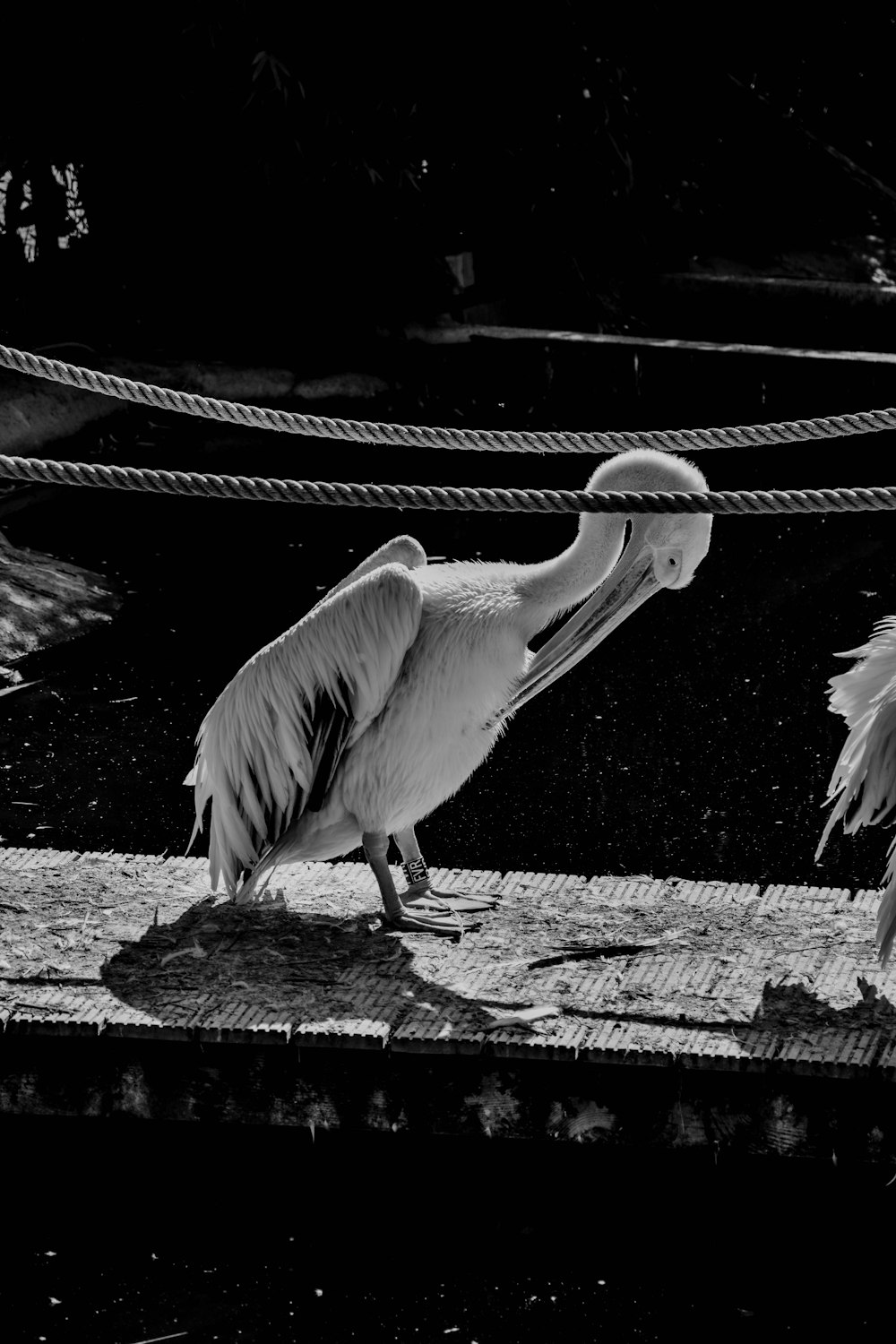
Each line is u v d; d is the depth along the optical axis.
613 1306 4.22
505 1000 4.61
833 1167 4.37
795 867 6.59
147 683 8.31
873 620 9.25
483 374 13.74
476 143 14.34
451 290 14.31
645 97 15.60
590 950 4.90
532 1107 4.44
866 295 15.11
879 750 4.67
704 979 4.71
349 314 13.83
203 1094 4.54
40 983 4.70
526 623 4.95
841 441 12.67
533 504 4.11
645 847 6.75
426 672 4.84
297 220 13.50
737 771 7.44
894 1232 4.38
